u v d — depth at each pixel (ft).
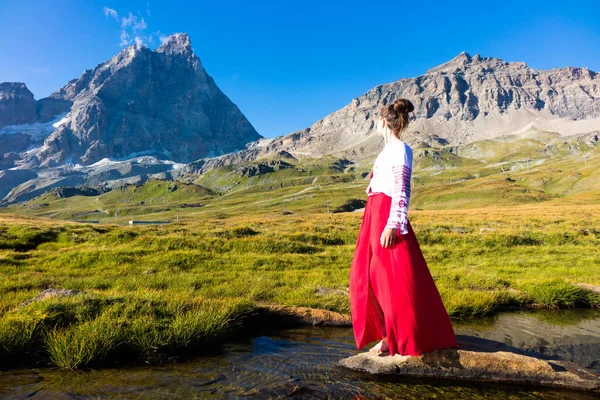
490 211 254.88
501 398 13.01
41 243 73.41
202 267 47.16
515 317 27.02
